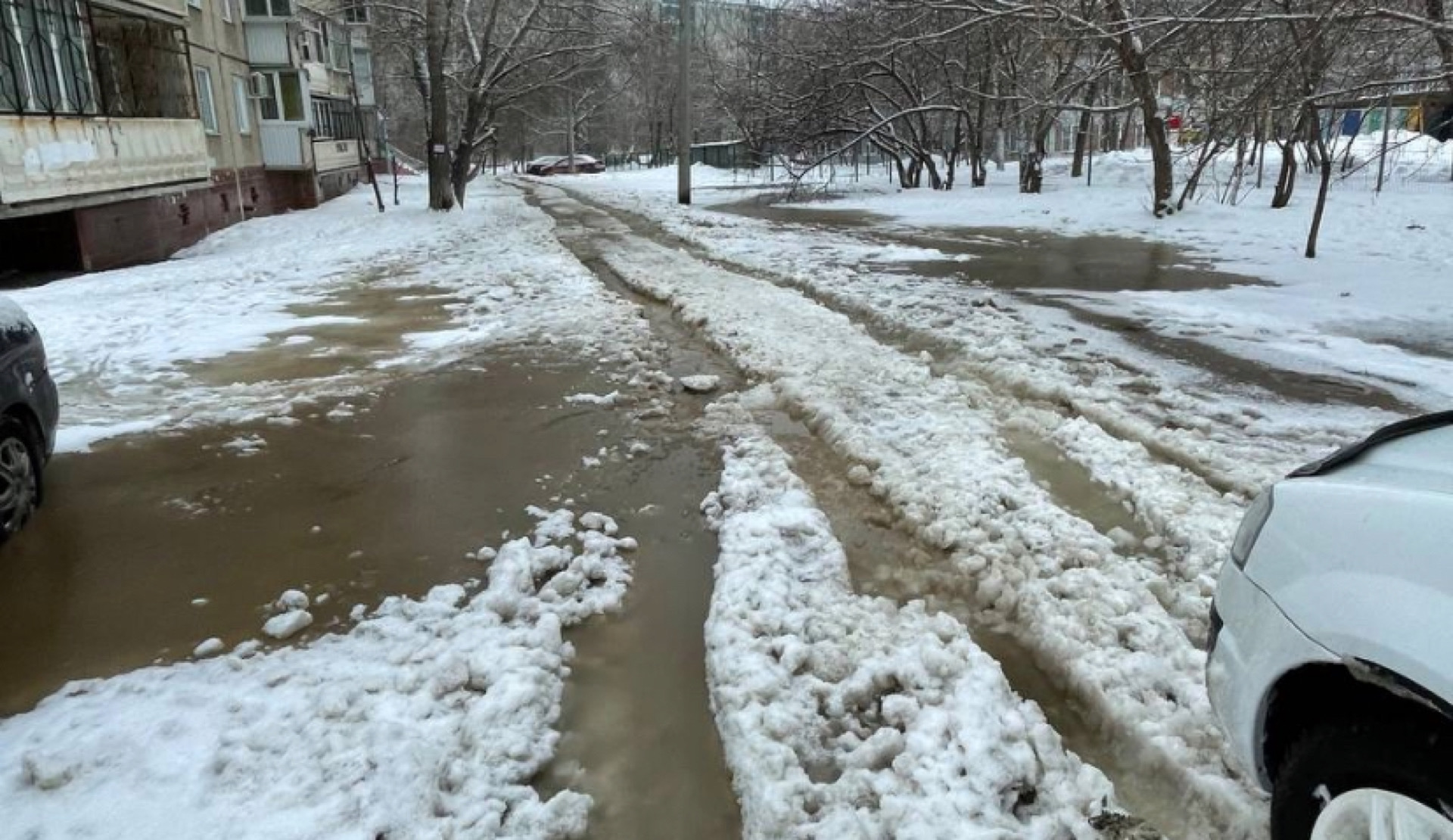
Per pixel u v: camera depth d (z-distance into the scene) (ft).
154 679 10.98
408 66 120.88
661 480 17.26
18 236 48.75
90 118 46.11
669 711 10.50
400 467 18.08
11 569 13.97
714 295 35.24
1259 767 7.13
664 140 230.48
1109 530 14.67
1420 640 5.81
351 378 24.76
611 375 24.63
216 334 30.14
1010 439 19.10
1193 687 10.24
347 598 12.94
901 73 99.50
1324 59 35.83
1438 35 33.24
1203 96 47.52
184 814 8.68
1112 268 42.42
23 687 10.92
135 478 17.62
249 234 67.05
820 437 19.42
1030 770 9.06
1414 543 6.15
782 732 9.71
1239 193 74.02
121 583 13.47
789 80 95.91
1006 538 14.11
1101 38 51.49
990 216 71.41
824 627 11.62
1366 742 6.13
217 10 75.82
